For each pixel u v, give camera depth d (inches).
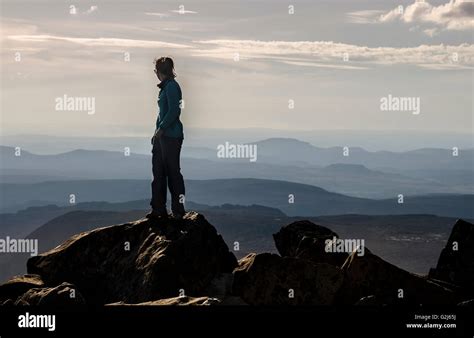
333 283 439.2
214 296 469.4
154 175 516.7
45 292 436.5
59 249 522.6
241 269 448.1
